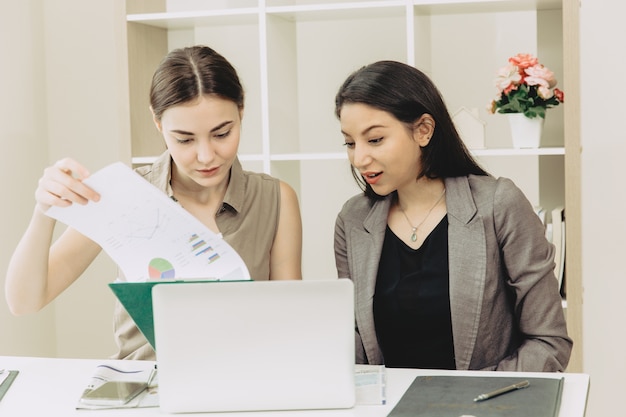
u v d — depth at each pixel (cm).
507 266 180
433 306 181
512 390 141
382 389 148
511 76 276
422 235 185
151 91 172
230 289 138
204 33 337
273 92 301
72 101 362
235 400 140
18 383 161
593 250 320
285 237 201
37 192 151
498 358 182
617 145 314
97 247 190
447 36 320
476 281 177
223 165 173
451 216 181
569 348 178
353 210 193
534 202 317
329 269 348
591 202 319
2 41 335
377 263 185
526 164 317
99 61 359
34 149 354
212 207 193
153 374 160
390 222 189
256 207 197
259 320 139
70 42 360
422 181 186
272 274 201
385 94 171
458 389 143
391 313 184
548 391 140
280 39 308
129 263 153
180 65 168
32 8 352
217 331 139
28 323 352
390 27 329
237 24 317
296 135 324
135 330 192
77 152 364
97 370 165
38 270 174
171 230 151
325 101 338
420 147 182
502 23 314
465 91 321
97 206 150
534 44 312
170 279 144
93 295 368
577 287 266
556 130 302
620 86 312
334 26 333
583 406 136
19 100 345
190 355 140
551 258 181
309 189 346
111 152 361
